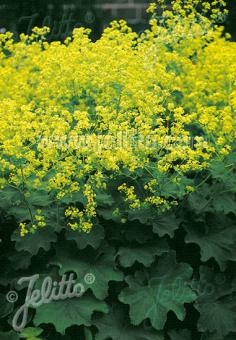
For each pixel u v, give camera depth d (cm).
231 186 102
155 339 97
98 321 98
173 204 103
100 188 103
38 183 97
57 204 101
